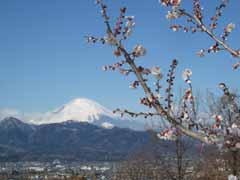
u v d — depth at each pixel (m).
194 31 7.64
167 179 21.52
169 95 6.25
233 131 6.12
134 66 6.11
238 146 5.99
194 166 20.17
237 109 7.40
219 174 18.94
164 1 7.58
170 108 6.10
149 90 5.98
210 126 6.56
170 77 6.96
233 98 7.79
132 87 6.18
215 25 7.80
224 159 17.50
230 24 7.83
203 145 6.35
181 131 5.93
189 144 19.89
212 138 5.84
